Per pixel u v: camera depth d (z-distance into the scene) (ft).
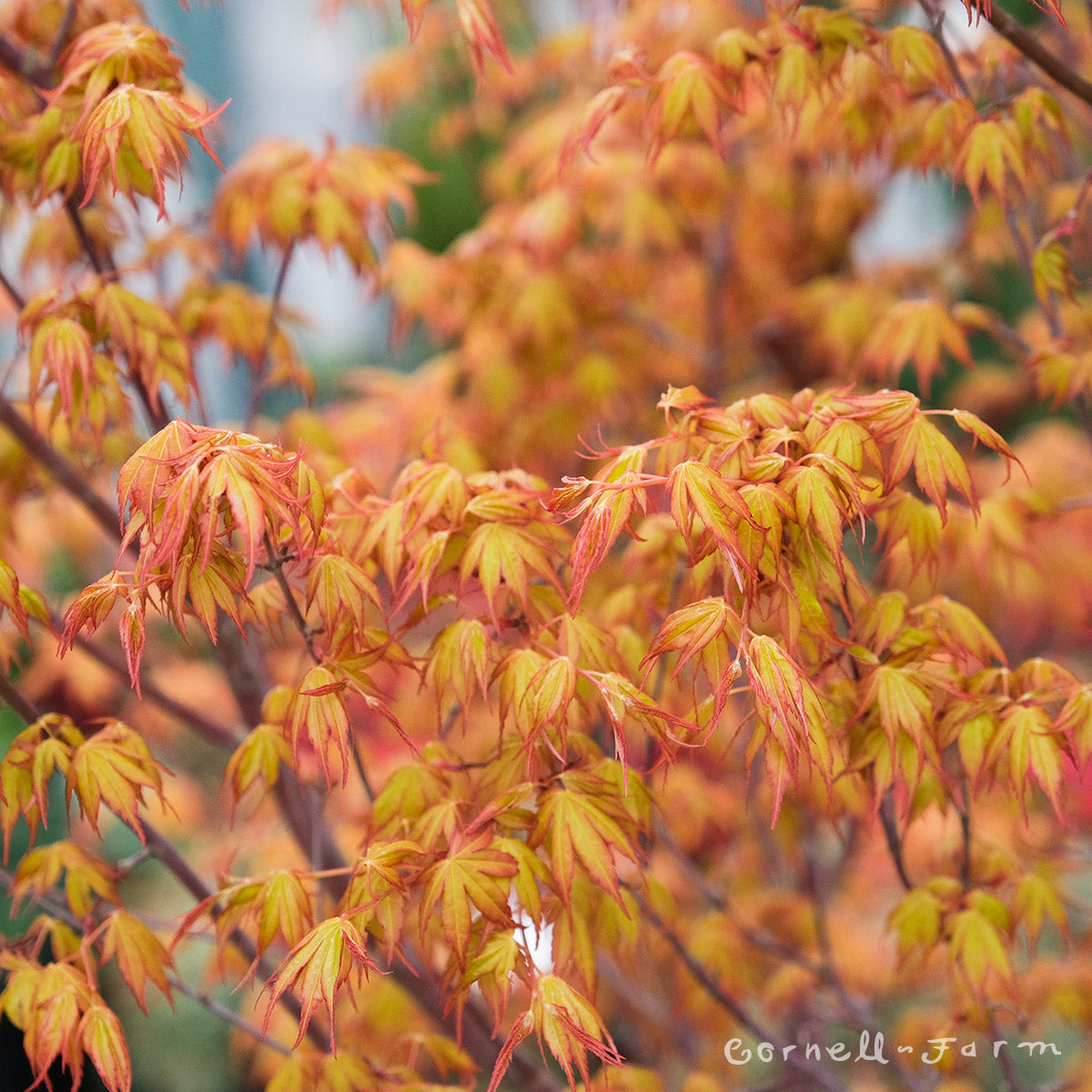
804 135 8.55
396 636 6.26
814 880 7.03
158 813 8.51
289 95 21.45
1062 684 6.31
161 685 8.85
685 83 6.53
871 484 6.25
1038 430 10.47
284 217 6.77
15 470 6.88
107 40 6.43
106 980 13.02
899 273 9.79
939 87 6.61
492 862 6.13
